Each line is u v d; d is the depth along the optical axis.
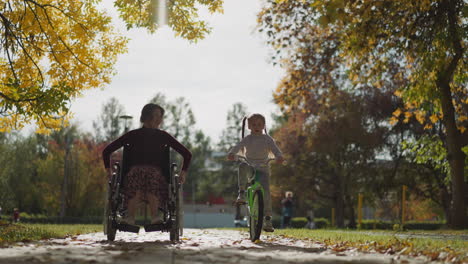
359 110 29.45
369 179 30.86
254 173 7.26
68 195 44.09
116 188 6.39
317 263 4.08
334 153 31.52
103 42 12.50
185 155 6.62
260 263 4.05
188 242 6.73
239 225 43.44
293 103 17.48
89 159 45.09
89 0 12.16
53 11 12.23
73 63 12.30
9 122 12.41
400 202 30.86
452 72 14.85
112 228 6.72
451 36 13.72
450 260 4.25
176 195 6.67
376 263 4.07
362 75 15.25
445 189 28.80
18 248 5.18
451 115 15.55
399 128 29.08
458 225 15.52
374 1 12.23
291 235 8.95
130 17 11.98
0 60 12.06
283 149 35.91
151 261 4.04
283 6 15.34
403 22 13.79
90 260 3.99
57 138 48.53
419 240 6.54
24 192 44.22
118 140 6.45
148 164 6.43
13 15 11.80
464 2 13.66
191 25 12.13
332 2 7.67
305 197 38.09
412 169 29.88
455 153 15.59
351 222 35.66
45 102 9.97
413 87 15.35
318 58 16.62
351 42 13.53
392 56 14.91
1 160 39.22
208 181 77.56
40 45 12.07
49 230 9.96
